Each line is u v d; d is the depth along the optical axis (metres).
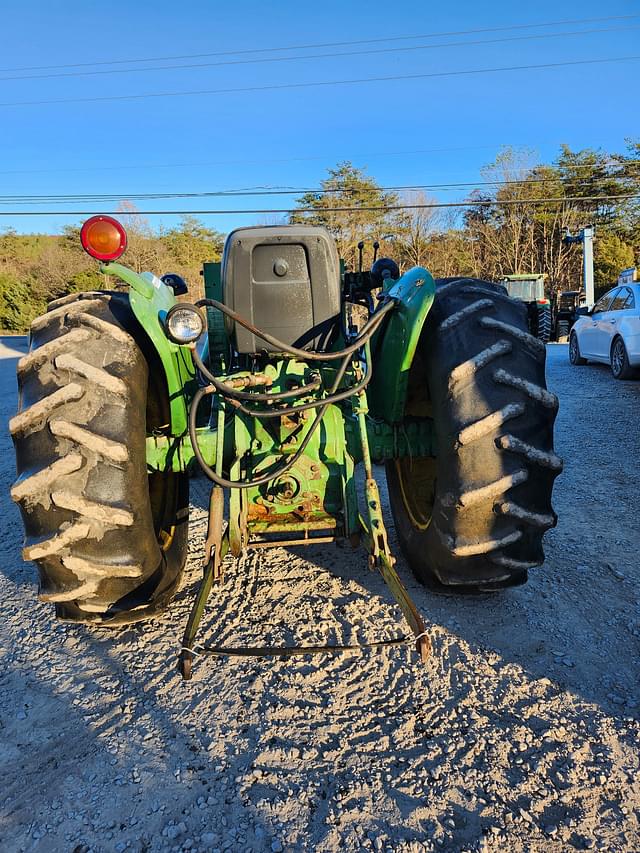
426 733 2.07
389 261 3.85
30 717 2.21
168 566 2.79
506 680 2.33
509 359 2.34
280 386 2.75
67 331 2.31
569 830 1.70
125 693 2.32
